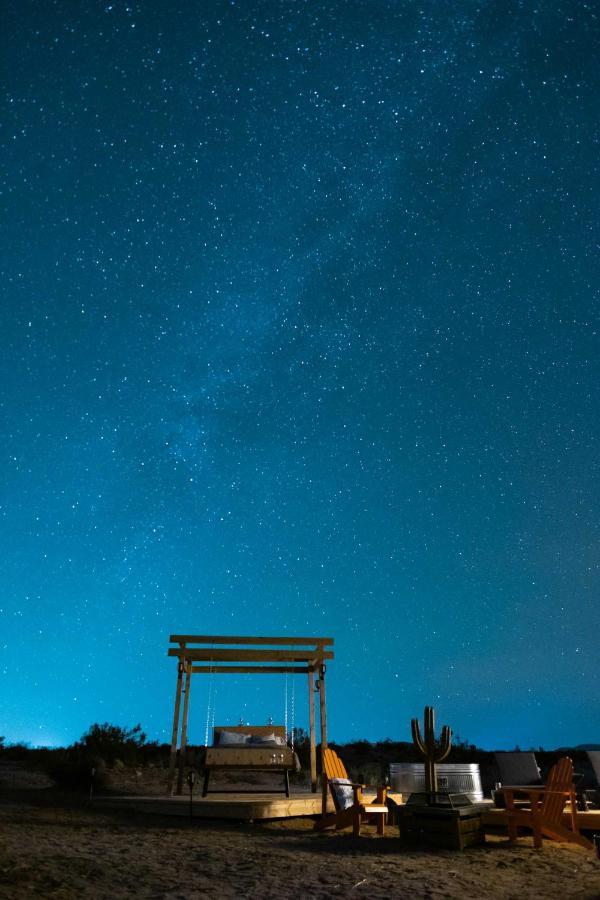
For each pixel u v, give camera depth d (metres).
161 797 11.74
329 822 9.48
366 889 5.96
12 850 7.14
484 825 9.34
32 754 22.00
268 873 6.54
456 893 5.86
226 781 17.38
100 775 14.97
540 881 6.34
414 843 8.28
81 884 5.75
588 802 9.61
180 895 5.60
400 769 10.96
